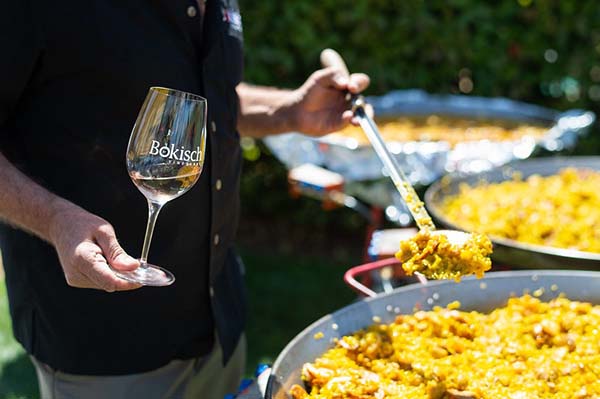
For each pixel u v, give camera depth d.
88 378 1.79
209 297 1.87
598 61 4.78
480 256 1.49
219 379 2.01
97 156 1.66
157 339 1.80
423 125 3.84
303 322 4.11
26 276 1.76
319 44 4.75
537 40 4.77
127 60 1.64
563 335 1.67
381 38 4.75
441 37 4.73
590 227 2.52
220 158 1.81
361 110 1.97
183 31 1.74
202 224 1.81
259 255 5.03
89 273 1.25
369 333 1.67
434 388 1.48
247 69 4.78
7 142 1.68
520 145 3.21
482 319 1.78
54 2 1.58
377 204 3.01
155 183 1.35
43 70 1.63
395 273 2.43
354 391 1.45
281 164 5.07
